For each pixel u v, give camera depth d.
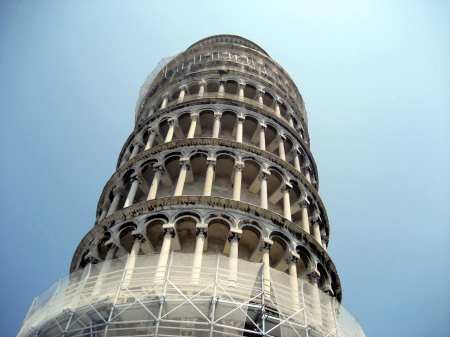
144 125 38.56
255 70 45.91
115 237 27.17
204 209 27.16
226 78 42.06
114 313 21.03
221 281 22.28
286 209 30.58
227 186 32.41
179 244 26.62
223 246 27.75
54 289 24.62
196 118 36.28
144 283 23.31
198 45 53.62
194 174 33.22
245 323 22.02
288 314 22.70
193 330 19.81
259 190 32.78
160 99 42.59
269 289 23.22
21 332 23.31
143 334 20.95
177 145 32.75
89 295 23.47
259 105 39.69
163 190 32.66
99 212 34.22
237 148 32.69
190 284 21.97
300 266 28.59
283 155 35.78
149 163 32.44
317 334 22.17
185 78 42.62
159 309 20.00
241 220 26.86
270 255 28.33
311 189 34.50
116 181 33.56
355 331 25.22
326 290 28.22
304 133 43.44
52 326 21.94
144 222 27.05
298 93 50.31
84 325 22.00
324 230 34.56
